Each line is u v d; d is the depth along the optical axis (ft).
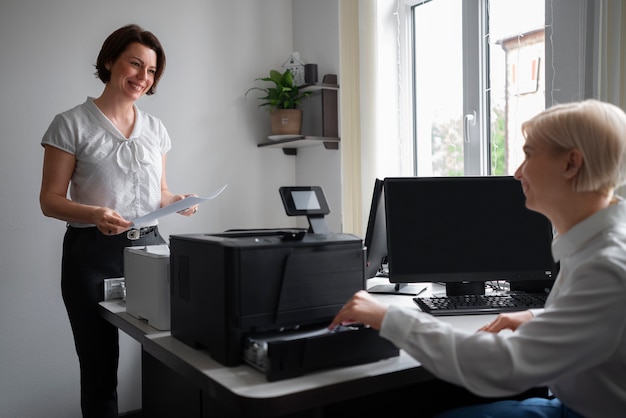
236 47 10.37
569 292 3.07
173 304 4.43
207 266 3.88
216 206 10.19
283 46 10.96
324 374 3.55
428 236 5.54
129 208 6.71
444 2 9.14
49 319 8.82
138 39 6.55
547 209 3.47
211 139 10.11
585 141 3.13
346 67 9.37
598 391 3.28
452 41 8.98
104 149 6.49
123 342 9.33
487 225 5.59
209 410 4.27
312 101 10.40
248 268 3.70
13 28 8.39
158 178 7.06
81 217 5.85
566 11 6.53
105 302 6.07
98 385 6.40
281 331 3.95
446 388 5.03
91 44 9.02
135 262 5.12
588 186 3.18
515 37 7.76
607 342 2.98
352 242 4.22
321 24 10.23
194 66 9.91
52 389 8.86
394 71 9.77
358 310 3.56
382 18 9.66
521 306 5.14
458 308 5.09
